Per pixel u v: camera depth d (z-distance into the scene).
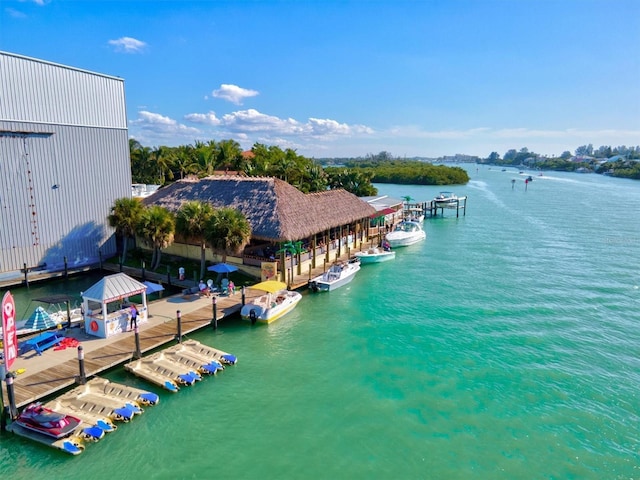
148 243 34.38
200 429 17.69
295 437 17.36
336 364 23.19
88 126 37.94
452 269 42.88
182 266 37.19
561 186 150.00
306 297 33.97
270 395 20.20
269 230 34.38
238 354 24.09
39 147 34.78
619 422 18.67
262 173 69.94
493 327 28.31
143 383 20.62
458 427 18.19
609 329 28.08
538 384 21.50
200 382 21.09
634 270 42.16
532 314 30.64
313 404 19.56
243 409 19.08
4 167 32.94
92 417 17.50
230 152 78.38
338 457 16.31
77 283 35.66
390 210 59.91
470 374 22.38
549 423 18.55
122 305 25.91
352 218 44.00
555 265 44.28
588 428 18.27
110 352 21.86
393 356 24.22
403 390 20.86
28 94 33.66
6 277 33.78
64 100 36.00
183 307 28.47
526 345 25.70
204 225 32.19
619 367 23.20
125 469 15.48
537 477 15.52
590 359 24.05
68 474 15.17
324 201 43.25
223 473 15.41
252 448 16.70
